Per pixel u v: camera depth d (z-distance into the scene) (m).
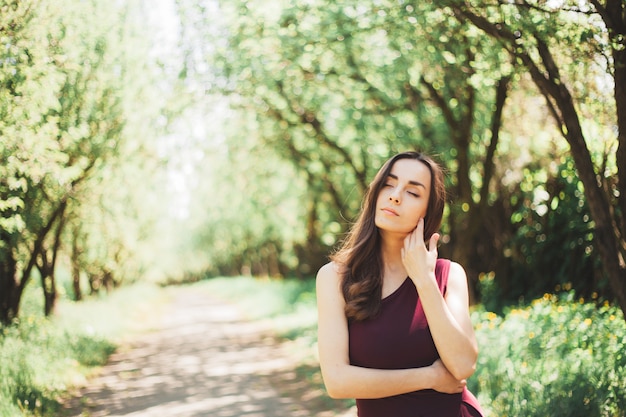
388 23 8.74
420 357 2.06
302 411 8.58
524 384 6.27
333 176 19.66
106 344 14.77
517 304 12.82
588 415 5.51
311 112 16.12
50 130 7.45
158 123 13.45
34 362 9.45
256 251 45.81
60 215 11.98
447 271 2.18
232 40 12.07
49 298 14.95
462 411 2.11
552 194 12.07
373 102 13.74
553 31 5.92
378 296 2.09
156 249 33.72
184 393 10.03
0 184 8.33
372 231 2.16
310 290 24.95
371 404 2.10
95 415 8.52
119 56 10.74
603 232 6.05
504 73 7.58
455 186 13.36
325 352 2.09
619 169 5.95
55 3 7.48
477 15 6.43
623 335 6.49
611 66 5.92
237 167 23.23
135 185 15.81
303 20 10.02
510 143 13.25
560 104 6.14
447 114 12.27
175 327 21.80
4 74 6.71
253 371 12.11
